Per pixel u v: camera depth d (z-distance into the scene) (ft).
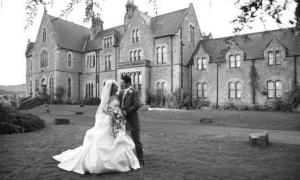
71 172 19.36
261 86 98.94
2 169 20.06
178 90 107.96
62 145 30.48
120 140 20.04
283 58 94.84
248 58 101.91
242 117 68.80
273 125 56.13
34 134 39.91
